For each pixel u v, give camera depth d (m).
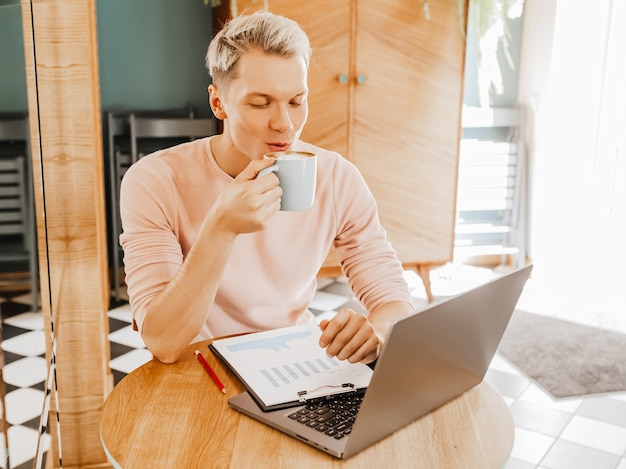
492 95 4.38
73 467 2.09
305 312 1.62
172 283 1.26
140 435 1.06
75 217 1.94
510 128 4.42
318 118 3.47
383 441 1.05
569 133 4.30
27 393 1.06
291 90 1.26
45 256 1.41
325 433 1.05
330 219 1.58
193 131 3.83
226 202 1.15
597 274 4.32
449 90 3.63
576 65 4.20
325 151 1.60
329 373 1.23
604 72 4.20
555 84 4.20
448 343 1.04
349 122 3.52
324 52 3.40
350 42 3.43
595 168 4.33
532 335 3.40
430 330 0.97
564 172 4.35
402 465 0.99
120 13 3.89
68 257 1.97
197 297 1.24
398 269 1.59
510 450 1.05
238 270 1.48
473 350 1.14
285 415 1.10
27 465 1.04
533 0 4.24
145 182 1.42
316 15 3.35
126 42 3.94
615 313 3.72
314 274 1.60
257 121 1.28
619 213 4.32
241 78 1.26
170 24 3.99
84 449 2.08
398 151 3.63
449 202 3.78
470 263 4.56
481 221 4.51
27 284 1.05
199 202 1.47
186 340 1.28
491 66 4.22
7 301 0.95
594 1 4.11
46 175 1.84
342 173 1.59
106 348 2.57
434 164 3.71
